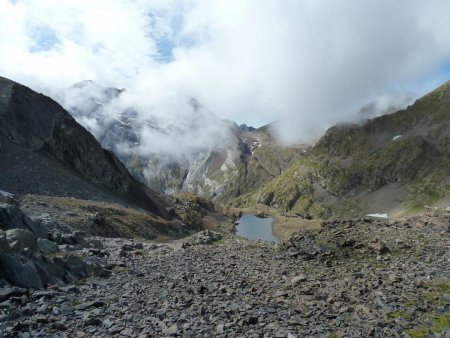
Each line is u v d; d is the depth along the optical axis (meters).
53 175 94.94
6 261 19.88
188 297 19.78
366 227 40.00
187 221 152.00
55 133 111.88
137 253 36.19
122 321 15.52
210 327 15.14
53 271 22.44
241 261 31.91
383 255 30.08
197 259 33.19
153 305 18.33
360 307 17.98
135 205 121.25
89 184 107.19
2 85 108.31
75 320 15.57
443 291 20.53
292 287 22.59
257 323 15.97
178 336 14.09
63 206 70.94
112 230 68.81
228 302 19.06
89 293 20.16
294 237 38.03
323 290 21.34
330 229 39.25
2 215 30.92
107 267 27.86
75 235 36.03
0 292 17.61
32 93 114.12
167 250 39.19
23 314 15.95
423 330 15.27
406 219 44.06
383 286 21.77
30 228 32.59
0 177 82.31
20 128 101.81
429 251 30.61
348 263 28.88
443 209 47.84
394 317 16.91
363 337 14.54
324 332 15.05
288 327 15.34
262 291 21.70
